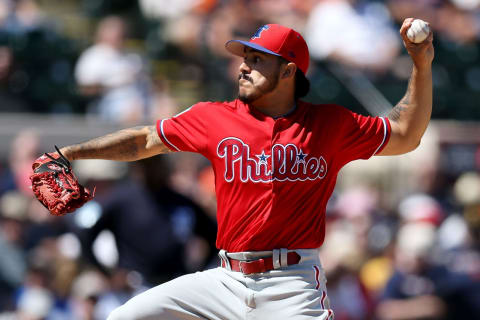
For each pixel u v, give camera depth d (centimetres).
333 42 3669
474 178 3425
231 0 3859
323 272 1337
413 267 2688
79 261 2620
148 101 3494
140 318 1303
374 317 2653
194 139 1313
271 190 1277
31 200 2925
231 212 1305
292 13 3838
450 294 2628
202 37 3750
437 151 3538
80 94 3512
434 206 3136
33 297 2617
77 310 2547
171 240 2219
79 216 2259
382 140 1349
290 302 1288
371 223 3169
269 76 1302
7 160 3095
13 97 3447
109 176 2745
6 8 3606
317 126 1313
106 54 3519
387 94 3659
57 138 3164
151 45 3806
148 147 1337
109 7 4122
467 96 3891
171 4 3938
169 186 2256
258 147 1289
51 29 3675
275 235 1289
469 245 2922
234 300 1314
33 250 2819
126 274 2222
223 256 1329
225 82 3669
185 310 1316
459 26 4081
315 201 1312
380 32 3803
